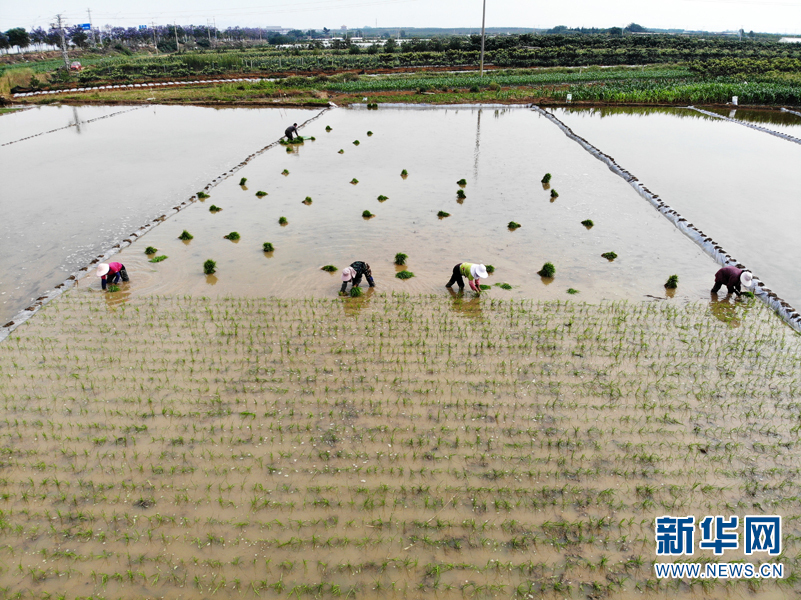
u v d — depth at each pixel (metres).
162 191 27.09
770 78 59.22
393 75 74.69
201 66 83.06
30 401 11.84
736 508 9.16
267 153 34.84
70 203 25.23
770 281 17.08
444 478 9.84
